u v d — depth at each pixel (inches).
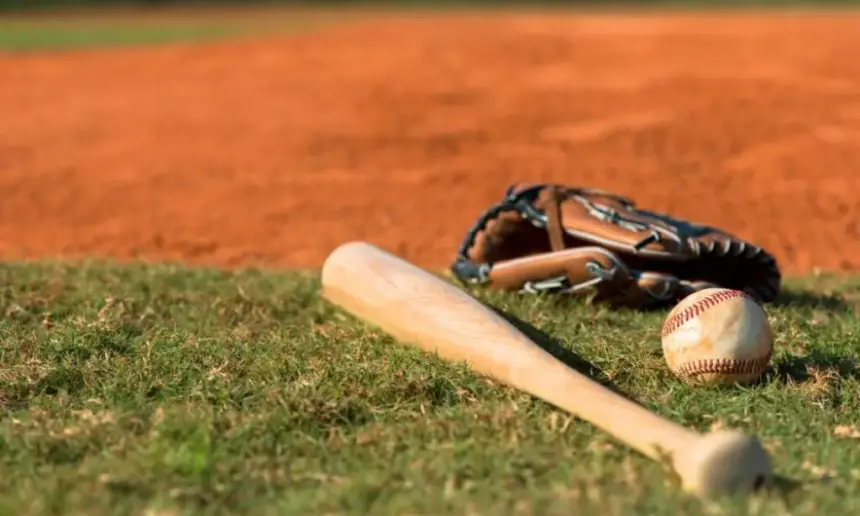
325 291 59.5
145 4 498.3
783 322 57.1
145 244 78.3
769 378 51.1
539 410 48.4
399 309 54.7
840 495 43.7
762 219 81.0
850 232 78.0
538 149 105.6
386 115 123.2
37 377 51.2
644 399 49.9
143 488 43.8
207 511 42.8
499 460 45.1
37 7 455.5
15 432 47.1
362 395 49.7
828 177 91.2
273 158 106.0
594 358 53.3
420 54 173.9
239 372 52.0
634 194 88.7
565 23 273.6
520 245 64.2
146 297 61.1
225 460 45.4
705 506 42.1
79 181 99.0
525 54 171.2
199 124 123.3
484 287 62.1
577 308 59.4
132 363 52.6
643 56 164.7
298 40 207.2
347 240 78.7
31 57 201.0
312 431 47.4
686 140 105.7
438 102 130.1
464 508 42.6
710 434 44.1
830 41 179.6
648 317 58.4
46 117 131.9
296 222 83.8
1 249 76.7
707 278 61.8
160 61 184.5
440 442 46.7
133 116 129.8
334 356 53.4
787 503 42.9
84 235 80.6
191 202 90.8
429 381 50.2
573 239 62.6
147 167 104.0
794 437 47.1
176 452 45.4
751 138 105.3
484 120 119.3
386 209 87.1
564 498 42.9
